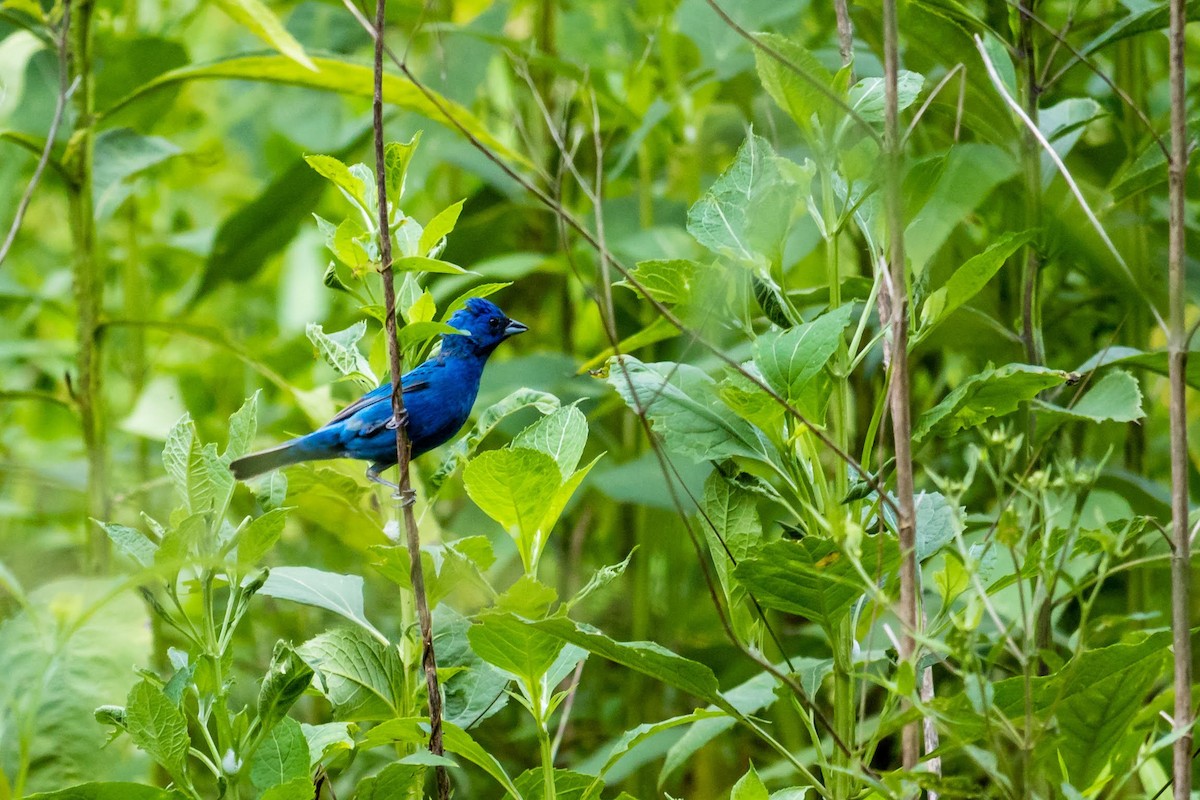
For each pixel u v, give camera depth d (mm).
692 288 6199
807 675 7129
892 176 5367
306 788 5750
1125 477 8820
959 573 5855
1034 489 5426
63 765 7488
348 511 8742
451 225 6883
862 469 6012
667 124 12180
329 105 14133
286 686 6008
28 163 13492
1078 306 10164
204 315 16094
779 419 6148
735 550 6492
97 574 9867
